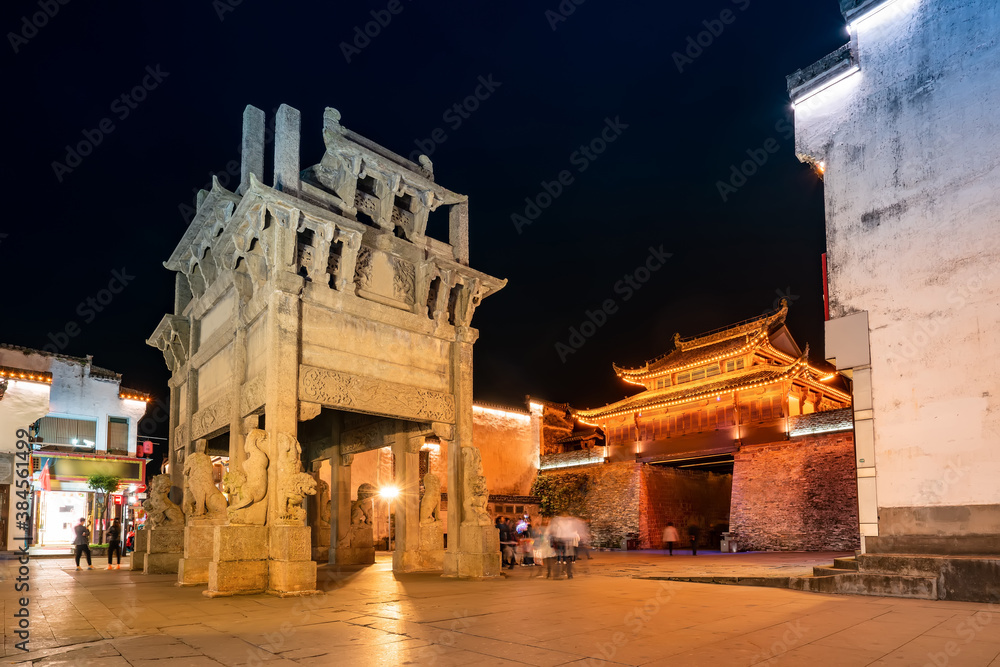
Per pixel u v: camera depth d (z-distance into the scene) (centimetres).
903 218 1593
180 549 2008
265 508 1392
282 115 1617
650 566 2495
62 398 3766
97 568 2270
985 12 1536
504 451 5372
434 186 1856
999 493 1359
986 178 1475
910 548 1457
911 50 1645
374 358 1658
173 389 2234
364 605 1174
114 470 3838
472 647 797
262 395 1473
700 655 754
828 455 3953
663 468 5047
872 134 1681
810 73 1814
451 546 1789
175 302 2214
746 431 4406
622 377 5547
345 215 1686
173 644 819
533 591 1407
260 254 1584
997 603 1232
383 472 4288
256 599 1258
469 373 1891
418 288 1820
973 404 1420
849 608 1149
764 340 4538
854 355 1616
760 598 1289
